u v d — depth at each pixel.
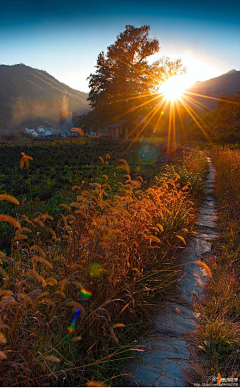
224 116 40.22
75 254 3.10
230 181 10.43
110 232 3.14
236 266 4.85
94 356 2.81
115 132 50.69
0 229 6.26
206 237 6.25
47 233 4.17
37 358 2.23
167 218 5.41
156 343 3.14
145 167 17.41
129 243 3.55
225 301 3.76
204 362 2.93
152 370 2.79
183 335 3.28
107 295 2.99
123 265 3.29
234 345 3.11
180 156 21.72
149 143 36.34
